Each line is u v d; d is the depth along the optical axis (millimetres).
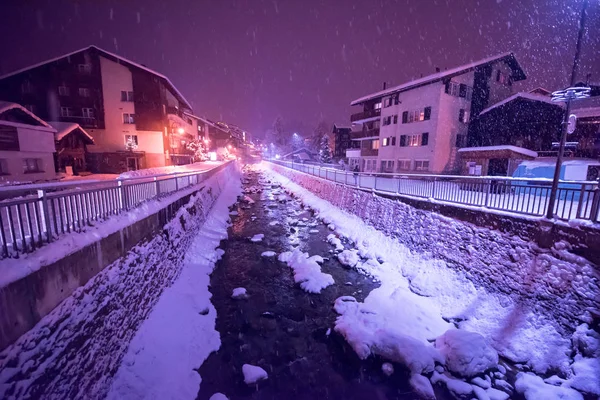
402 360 5633
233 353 6098
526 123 20547
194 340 6129
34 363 3012
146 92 30312
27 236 3488
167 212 8484
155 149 31250
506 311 6773
